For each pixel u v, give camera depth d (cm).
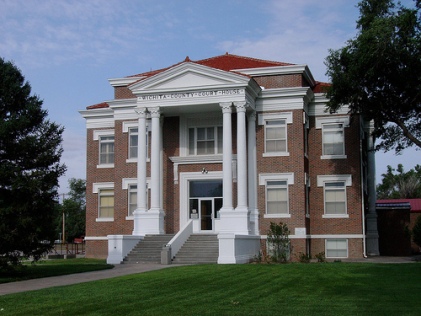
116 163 4025
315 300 1545
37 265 3016
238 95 3491
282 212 3659
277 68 3784
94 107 4384
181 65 3566
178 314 1345
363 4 3122
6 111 2491
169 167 3856
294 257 3584
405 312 1345
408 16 2839
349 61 3120
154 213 3559
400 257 3844
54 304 1518
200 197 3800
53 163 2506
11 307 1477
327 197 3828
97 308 1447
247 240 3291
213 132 3838
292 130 3684
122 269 2711
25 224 2325
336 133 3862
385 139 3472
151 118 3700
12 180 2347
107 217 4191
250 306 1448
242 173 3459
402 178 8819
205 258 3131
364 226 3812
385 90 3173
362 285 1877
